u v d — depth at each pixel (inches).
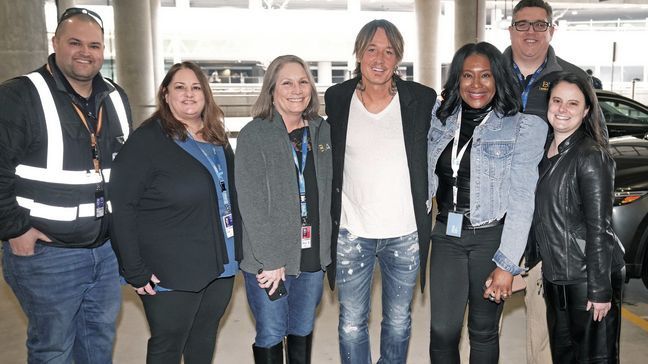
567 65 121.0
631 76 1344.7
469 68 94.9
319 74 1219.2
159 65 781.9
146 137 90.7
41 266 94.0
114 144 100.1
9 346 140.9
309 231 100.3
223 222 97.7
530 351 113.4
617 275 94.3
